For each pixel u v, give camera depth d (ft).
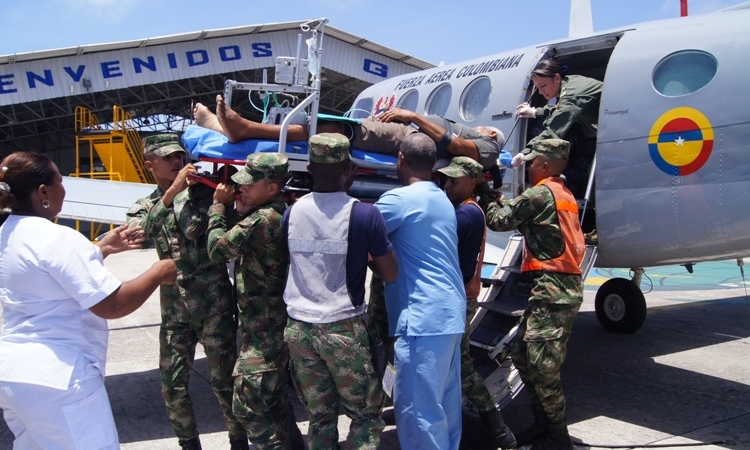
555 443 11.89
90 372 7.40
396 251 9.90
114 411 14.89
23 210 7.68
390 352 11.62
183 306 11.04
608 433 13.69
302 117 11.61
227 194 10.24
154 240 11.55
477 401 11.59
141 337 22.35
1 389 7.06
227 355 11.09
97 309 7.33
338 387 9.07
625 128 15.57
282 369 10.28
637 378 17.78
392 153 12.24
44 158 7.80
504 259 15.61
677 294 34.32
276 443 10.07
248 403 9.86
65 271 7.18
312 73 11.23
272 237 9.80
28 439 7.53
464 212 11.30
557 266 11.69
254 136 11.11
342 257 8.98
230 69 59.52
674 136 14.78
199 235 10.66
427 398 9.45
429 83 22.94
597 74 21.54
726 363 19.26
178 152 11.78
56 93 57.31
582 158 17.97
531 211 11.71
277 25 59.00
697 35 15.05
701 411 15.03
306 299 9.08
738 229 14.37
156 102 71.41
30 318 7.32
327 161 9.14
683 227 15.02
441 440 9.51
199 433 13.58
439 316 9.50
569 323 11.71
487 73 19.98
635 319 22.81
